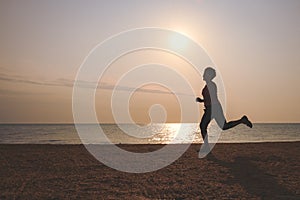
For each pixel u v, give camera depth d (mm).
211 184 7281
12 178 7852
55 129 83438
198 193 6711
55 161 9727
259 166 8781
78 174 8250
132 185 7293
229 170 8422
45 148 12344
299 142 14141
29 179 7773
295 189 6895
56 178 7863
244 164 9039
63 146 12906
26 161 9703
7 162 9547
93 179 7793
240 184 7273
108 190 6945
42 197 6504
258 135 50094
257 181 7480
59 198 6438
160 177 7914
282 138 41844
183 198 6441
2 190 6938
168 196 6559
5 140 38094
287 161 9328
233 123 10352
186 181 7539
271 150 11250
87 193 6742
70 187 7152
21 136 47094
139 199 6367
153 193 6746
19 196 6559
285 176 7836
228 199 6363
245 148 11867
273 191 6793
